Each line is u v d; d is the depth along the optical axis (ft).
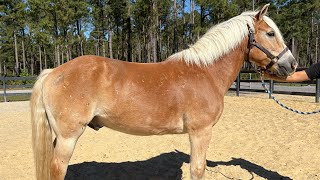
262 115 25.23
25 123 24.45
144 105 8.59
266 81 37.52
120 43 138.72
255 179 12.01
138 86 8.61
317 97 30.30
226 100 36.58
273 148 15.85
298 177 11.96
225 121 23.41
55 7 88.89
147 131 9.03
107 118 8.73
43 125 8.68
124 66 8.99
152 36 105.19
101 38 118.73
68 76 8.40
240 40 9.86
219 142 17.57
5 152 15.83
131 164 14.06
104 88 8.41
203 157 9.22
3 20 106.01
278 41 9.68
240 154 15.23
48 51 158.92
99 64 8.66
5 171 12.92
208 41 9.70
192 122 8.98
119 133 20.52
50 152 8.79
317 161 13.51
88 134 20.24
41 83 8.75
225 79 9.77
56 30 94.73
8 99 44.65
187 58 9.34
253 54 9.89
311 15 107.04
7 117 27.40
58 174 8.34
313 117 23.11
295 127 20.16
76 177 12.47
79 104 8.25
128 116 8.63
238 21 9.91
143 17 105.40
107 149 16.56
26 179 12.02
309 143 16.26
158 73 8.99
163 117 8.79
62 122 8.28
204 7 78.69
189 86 8.92
